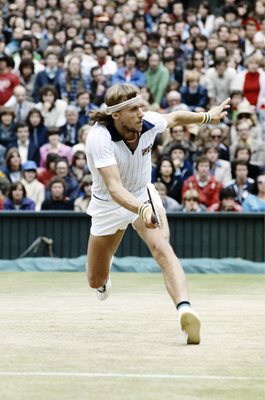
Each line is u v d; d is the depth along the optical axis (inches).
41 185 990.4
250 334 470.6
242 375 356.5
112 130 442.6
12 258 943.0
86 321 525.3
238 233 931.3
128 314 562.9
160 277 858.8
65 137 1111.0
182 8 1357.0
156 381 342.3
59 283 794.2
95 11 1348.4
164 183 975.0
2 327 497.4
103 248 486.3
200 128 1061.1
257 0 1368.1
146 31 1325.0
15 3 1373.0
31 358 392.5
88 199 955.3
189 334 430.3
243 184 972.6
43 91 1116.5
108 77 1201.4
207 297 681.6
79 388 328.8
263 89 1147.9
